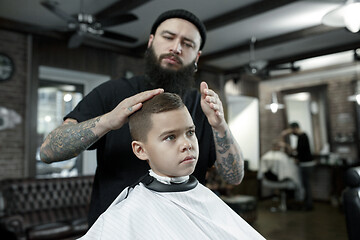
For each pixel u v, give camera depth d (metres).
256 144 7.74
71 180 4.28
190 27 1.00
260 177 6.63
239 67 6.77
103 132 0.80
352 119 6.84
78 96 5.50
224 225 0.80
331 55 5.90
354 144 6.76
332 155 6.95
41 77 5.04
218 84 6.93
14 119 4.21
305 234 4.50
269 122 8.06
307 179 6.17
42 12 3.96
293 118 7.61
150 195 0.77
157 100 0.77
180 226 0.74
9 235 3.31
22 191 3.82
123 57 5.54
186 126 0.76
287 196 7.27
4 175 4.09
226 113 6.99
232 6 3.90
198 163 1.06
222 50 5.61
